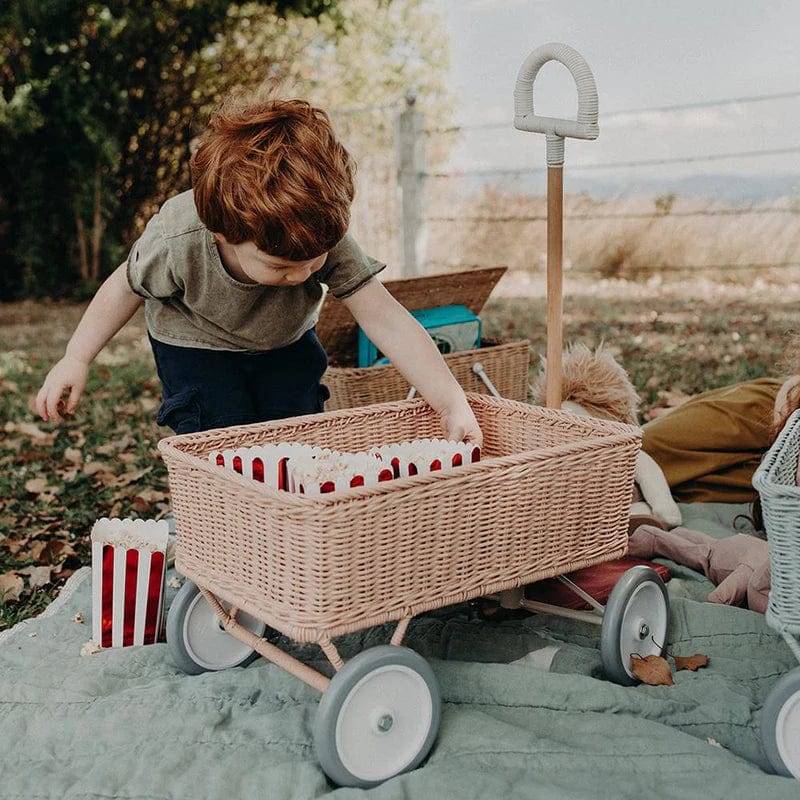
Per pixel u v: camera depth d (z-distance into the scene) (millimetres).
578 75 2668
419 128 7379
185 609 2510
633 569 2510
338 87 11398
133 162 10883
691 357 6711
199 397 2834
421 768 2105
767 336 7273
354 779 2059
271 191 2141
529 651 2617
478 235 10750
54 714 2361
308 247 2209
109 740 2250
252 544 2117
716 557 2994
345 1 11047
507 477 2205
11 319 9688
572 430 2635
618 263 10148
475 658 2605
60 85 10141
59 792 2059
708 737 2258
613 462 2412
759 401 3697
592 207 10266
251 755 2170
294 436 2631
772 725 2076
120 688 2496
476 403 2893
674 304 8734
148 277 2648
